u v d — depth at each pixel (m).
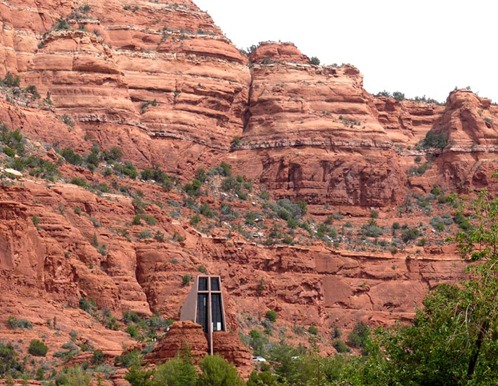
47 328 161.12
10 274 164.50
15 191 173.25
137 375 134.75
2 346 151.88
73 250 177.00
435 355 93.38
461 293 93.62
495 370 91.56
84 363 151.50
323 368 137.38
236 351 148.50
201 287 154.00
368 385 97.75
